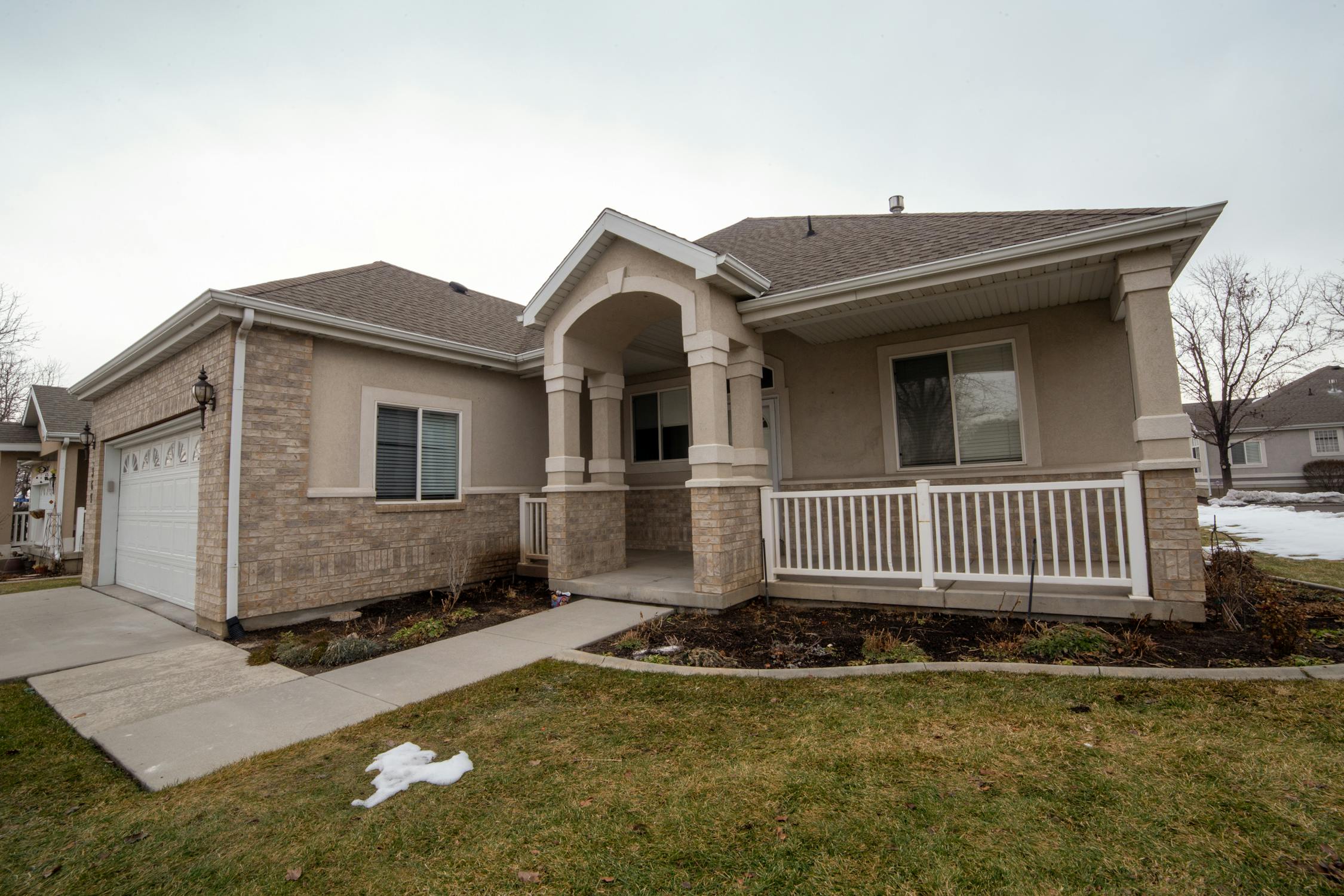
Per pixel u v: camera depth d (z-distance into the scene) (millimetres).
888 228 8883
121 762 3801
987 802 2826
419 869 2555
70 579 12820
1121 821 2623
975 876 2311
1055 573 5863
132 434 10023
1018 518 7977
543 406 11102
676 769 3342
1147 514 5594
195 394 7043
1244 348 25062
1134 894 2184
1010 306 7738
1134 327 5719
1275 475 31422
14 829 3029
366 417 8414
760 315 7582
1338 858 2324
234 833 2902
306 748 3893
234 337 7145
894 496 8773
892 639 5438
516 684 4906
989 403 8250
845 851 2512
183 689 5180
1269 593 6246
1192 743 3287
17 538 18688
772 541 7395
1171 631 5297
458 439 9680
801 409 9562
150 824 3025
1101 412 7570
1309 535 12977
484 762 3549
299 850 2732
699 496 7059
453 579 8461
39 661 6160
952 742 3447
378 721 4289
